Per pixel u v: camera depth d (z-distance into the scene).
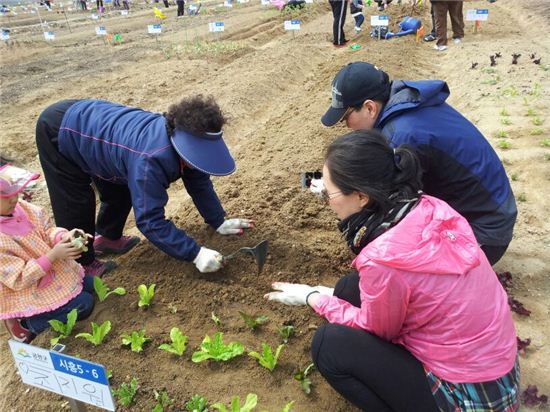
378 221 2.21
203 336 3.31
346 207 2.29
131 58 12.42
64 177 3.70
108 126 3.39
